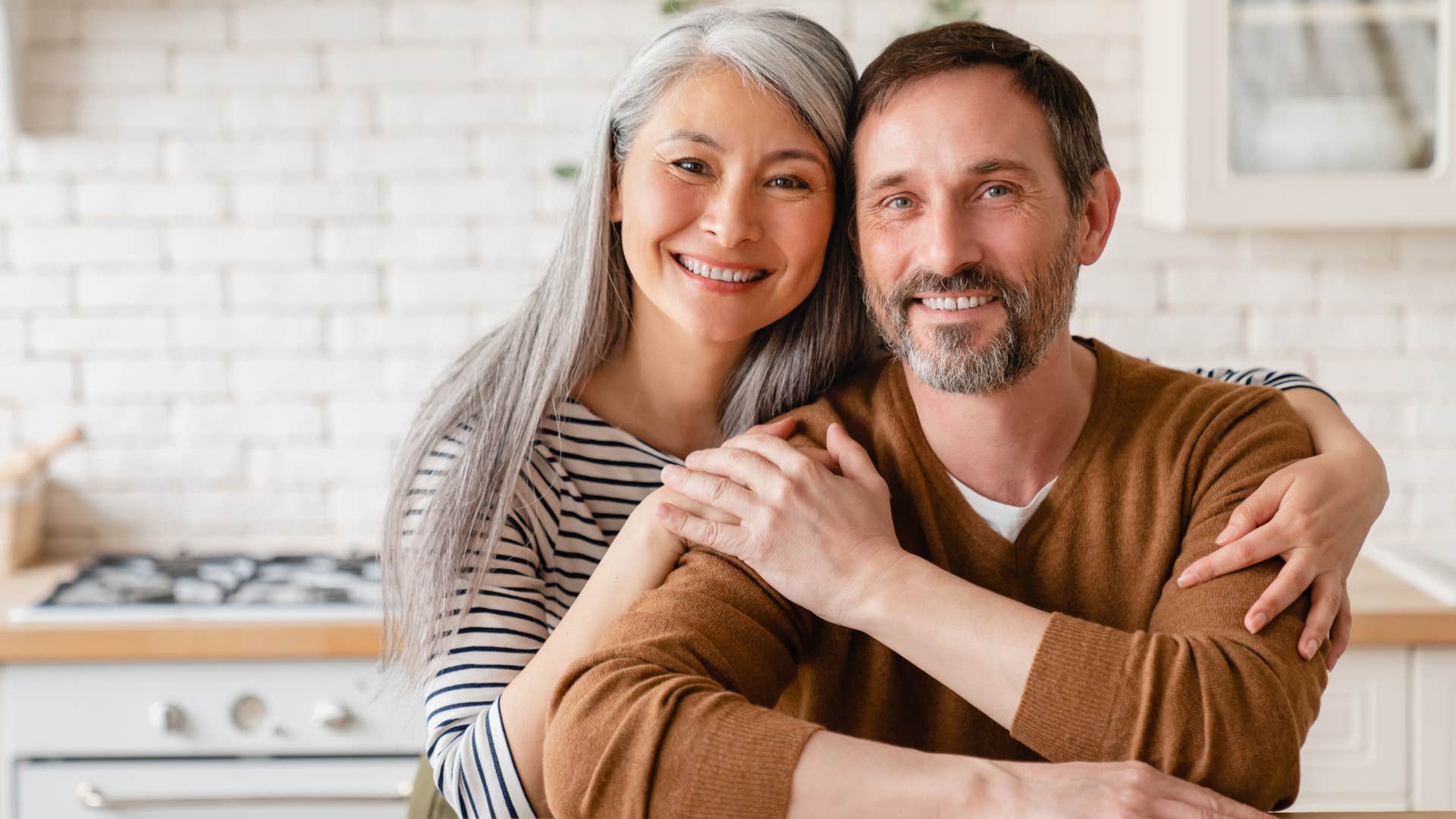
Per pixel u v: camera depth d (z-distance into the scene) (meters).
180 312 2.71
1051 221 1.23
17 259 2.69
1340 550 1.19
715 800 1.04
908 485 1.31
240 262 2.71
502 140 2.70
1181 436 1.28
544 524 1.46
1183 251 2.71
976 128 1.20
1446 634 2.16
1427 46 2.36
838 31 2.65
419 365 2.73
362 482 2.75
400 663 1.53
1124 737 1.07
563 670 1.24
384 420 2.74
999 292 1.22
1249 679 1.08
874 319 1.30
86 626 2.19
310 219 2.71
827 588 1.17
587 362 1.50
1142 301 2.73
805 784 1.03
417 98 2.69
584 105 2.69
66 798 2.21
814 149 1.39
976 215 1.22
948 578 1.15
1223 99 2.37
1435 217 2.38
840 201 1.46
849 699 1.29
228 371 2.72
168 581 2.40
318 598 2.28
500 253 2.72
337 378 2.73
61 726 2.20
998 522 1.30
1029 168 1.21
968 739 1.27
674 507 1.25
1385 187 2.38
